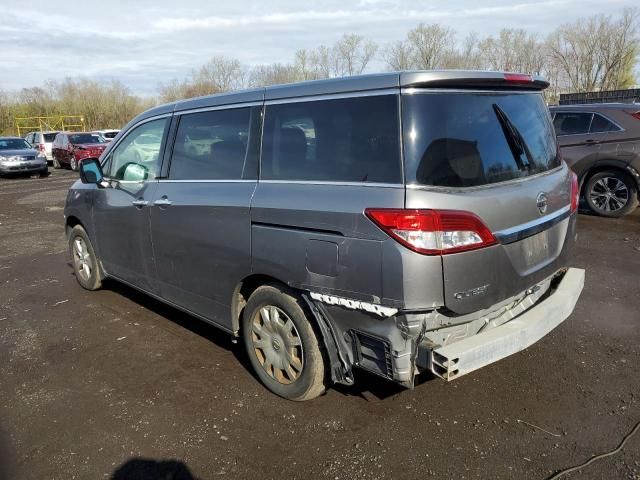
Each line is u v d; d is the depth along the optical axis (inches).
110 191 189.0
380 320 106.5
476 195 106.0
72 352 166.2
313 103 121.3
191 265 152.3
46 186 683.4
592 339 160.4
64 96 2226.9
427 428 119.4
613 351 152.4
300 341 125.5
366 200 106.3
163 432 122.5
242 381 143.9
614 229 301.7
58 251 306.5
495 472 104.8
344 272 109.3
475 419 122.0
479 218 104.9
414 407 127.6
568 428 117.5
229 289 141.3
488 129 115.4
